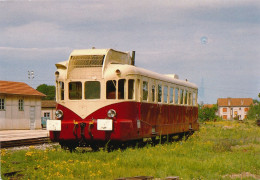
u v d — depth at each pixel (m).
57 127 14.90
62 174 10.01
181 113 22.12
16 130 40.72
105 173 10.15
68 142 15.55
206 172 10.49
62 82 15.38
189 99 23.95
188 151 15.20
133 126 15.21
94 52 15.33
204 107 53.66
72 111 15.03
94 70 15.10
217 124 44.22
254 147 17.58
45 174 10.01
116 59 15.95
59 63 15.48
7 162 11.78
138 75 15.76
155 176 10.03
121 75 14.96
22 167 11.34
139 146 16.66
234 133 27.44
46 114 61.97
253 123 51.22
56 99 15.42
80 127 14.69
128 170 10.53
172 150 14.99
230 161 12.16
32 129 43.53
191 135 23.47
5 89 39.75
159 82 18.42
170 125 19.97
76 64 15.34
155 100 17.83
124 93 15.01
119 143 14.79
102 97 14.87
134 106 15.39
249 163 12.09
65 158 12.79
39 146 18.55
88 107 14.90
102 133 14.37
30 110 43.28
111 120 14.21
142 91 16.17
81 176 9.82
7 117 39.97
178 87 21.59
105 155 13.03
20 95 41.69
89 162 11.26
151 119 17.22
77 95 15.10
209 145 17.06
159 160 11.95
